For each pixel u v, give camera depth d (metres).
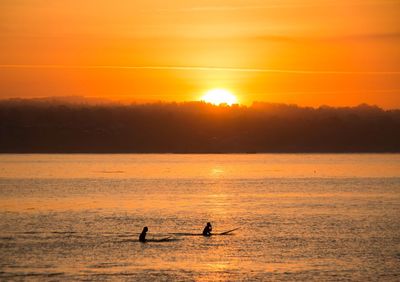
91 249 131.88
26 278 105.81
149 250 131.12
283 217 194.12
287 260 121.25
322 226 170.75
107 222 180.62
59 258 121.81
